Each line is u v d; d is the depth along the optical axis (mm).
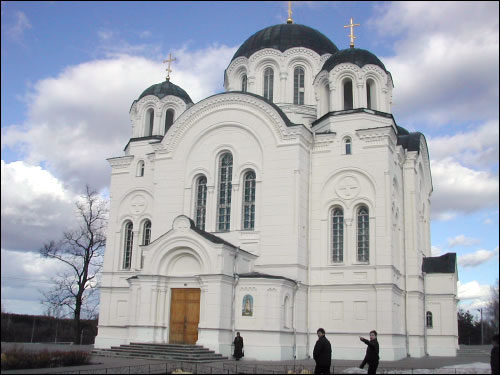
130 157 50562
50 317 57906
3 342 28203
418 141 49375
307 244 42469
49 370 24719
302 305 40938
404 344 43031
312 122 49500
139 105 52562
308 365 32781
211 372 26312
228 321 37312
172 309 38781
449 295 47719
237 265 39062
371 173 42219
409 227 47094
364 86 45312
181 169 45719
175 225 39062
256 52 53594
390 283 39531
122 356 35594
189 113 46281
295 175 41844
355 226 42094
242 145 44094
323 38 55969
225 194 44219
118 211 49844
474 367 31969
